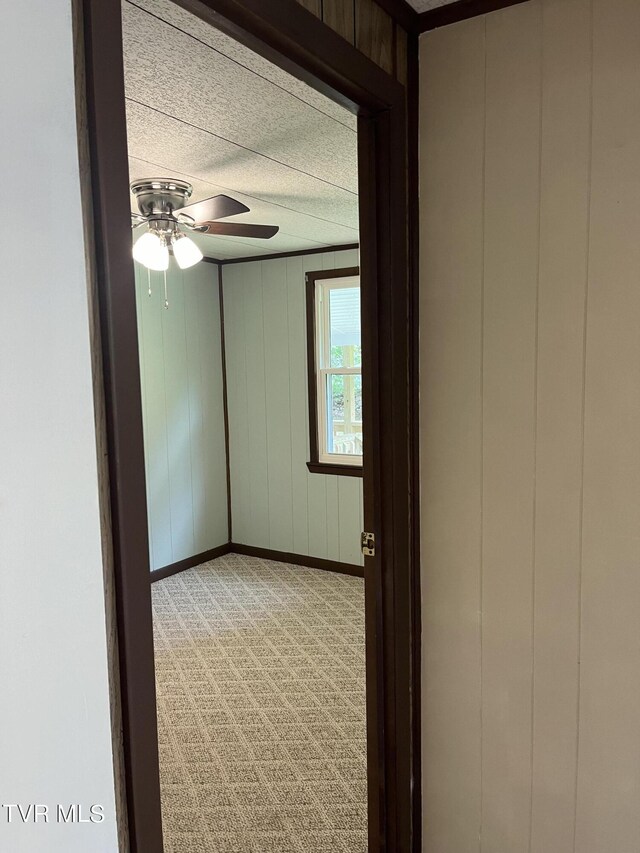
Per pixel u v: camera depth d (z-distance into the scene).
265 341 4.98
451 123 1.61
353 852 1.98
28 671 0.77
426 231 1.68
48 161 0.78
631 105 1.39
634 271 1.42
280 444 5.00
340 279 4.57
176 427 4.84
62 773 0.82
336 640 3.58
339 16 1.34
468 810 1.76
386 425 1.67
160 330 4.69
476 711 1.72
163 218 2.70
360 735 2.63
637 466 1.45
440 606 1.76
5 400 0.74
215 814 2.17
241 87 1.80
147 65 1.66
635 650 1.49
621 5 1.38
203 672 3.22
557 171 1.49
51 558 0.80
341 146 2.33
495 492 1.64
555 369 1.53
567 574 1.56
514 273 1.56
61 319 0.80
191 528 5.00
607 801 1.55
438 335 1.69
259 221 3.65
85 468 0.84
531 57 1.49
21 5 0.74
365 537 1.74
